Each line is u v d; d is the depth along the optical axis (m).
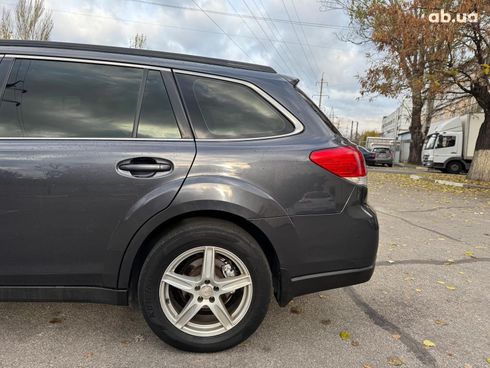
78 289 2.39
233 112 2.56
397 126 60.22
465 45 12.55
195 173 2.35
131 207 2.32
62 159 2.30
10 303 3.09
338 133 2.82
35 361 2.35
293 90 2.71
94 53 2.55
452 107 20.61
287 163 2.45
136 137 2.42
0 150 2.29
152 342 2.60
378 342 2.71
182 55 2.68
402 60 11.94
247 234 2.41
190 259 2.44
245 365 2.38
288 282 2.48
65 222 2.31
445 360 2.52
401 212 7.88
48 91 2.47
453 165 23.09
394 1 11.96
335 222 2.51
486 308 3.33
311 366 2.40
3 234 2.29
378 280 3.93
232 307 2.55
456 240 5.59
